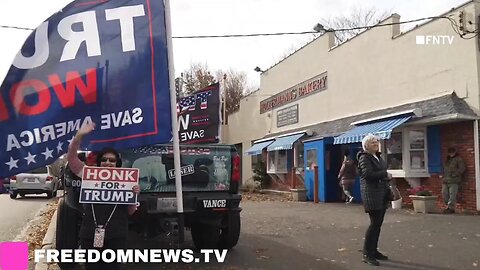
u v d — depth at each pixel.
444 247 7.69
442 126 12.70
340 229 9.78
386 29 14.98
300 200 17.17
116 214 4.60
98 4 5.63
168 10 5.86
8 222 12.68
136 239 9.38
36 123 5.17
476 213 11.50
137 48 5.75
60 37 5.41
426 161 13.12
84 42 5.50
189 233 10.12
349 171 15.54
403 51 14.23
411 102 13.81
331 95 18.25
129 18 5.75
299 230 9.80
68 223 6.52
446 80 12.62
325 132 17.28
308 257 7.28
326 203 15.79
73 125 5.35
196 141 10.73
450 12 12.55
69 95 5.36
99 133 5.48
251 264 6.90
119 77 5.62
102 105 5.51
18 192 20.77
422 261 6.83
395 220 10.62
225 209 7.29
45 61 5.31
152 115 5.72
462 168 11.85
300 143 19.33
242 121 28.25
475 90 11.76
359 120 15.30
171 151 7.23
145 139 5.67
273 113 23.91
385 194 6.81
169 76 5.80
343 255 7.36
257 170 23.72
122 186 4.61
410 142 13.27
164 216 6.83
